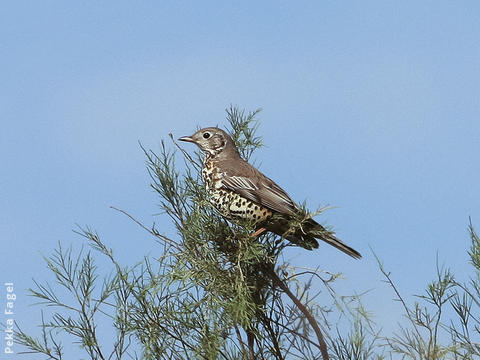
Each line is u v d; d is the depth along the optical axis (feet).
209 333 27.14
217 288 28.43
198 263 28.96
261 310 28.14
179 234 29.53
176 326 27.43
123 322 27.25
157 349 27.20
